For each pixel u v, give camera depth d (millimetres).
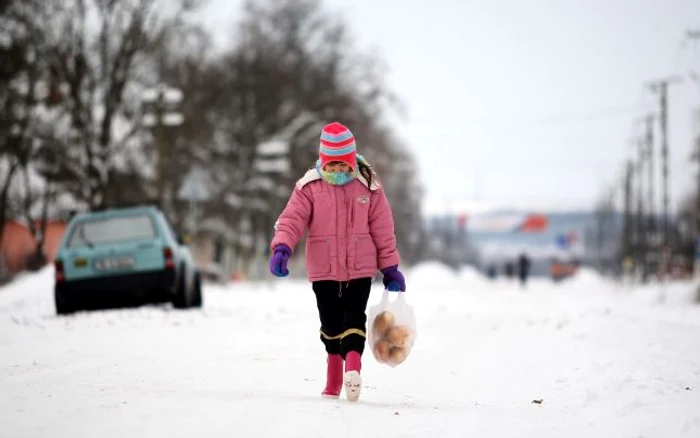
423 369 26359
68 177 111062
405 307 19891
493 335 36406
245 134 156875
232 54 160375
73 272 44094
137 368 23438
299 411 17266
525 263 154875
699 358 28547
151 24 113625
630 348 30406
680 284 160250
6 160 113562
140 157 121125
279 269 19391
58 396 18016
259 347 29234
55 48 109062
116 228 45219
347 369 18922
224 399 18344
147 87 117000
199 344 29812
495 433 16234
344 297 19875
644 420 16625
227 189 160500
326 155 19500
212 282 151250
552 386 23734
